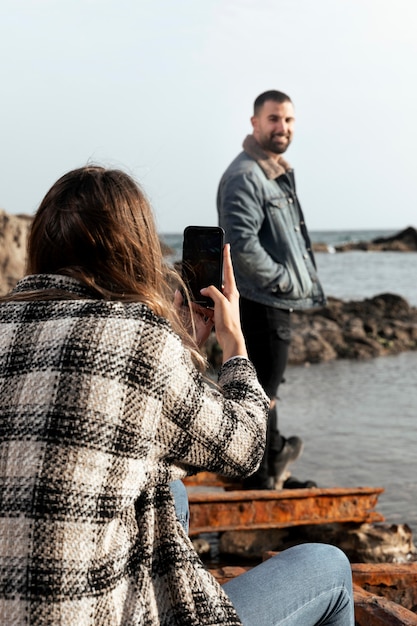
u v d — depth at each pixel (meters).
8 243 14.91
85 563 1.55
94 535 1.57
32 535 1.53
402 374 13.66
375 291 39.81
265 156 5.25
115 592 1.59
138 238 1.83
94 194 1.80
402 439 8.11
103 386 1.59
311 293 5.37
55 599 1.51
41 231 1.83
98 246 1.78
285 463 5.36
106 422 1.58
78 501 1.55
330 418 9.36
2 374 1.62
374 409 9.96
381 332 19.06
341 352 16.80
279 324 5.19
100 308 1.67
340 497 4.65
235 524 4.50
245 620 1.88
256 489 5.16
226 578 3.20
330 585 2.04
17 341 1.64
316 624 2.07
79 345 1.61
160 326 1.69
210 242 2.23
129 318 1.67
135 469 1.63
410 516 5.58
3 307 1.72
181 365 1.70
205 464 1.75
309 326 18.38
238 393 1.93
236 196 5.11
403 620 2.67
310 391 11.66
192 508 4.43
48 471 1.54
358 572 3.34
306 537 4.76
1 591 1.52
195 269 2.23
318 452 7.53
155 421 1.65
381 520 4.67
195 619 1.67
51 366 1.59
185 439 1.70
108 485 1.58
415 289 41.22
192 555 1.74
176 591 1.68
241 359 2.06
